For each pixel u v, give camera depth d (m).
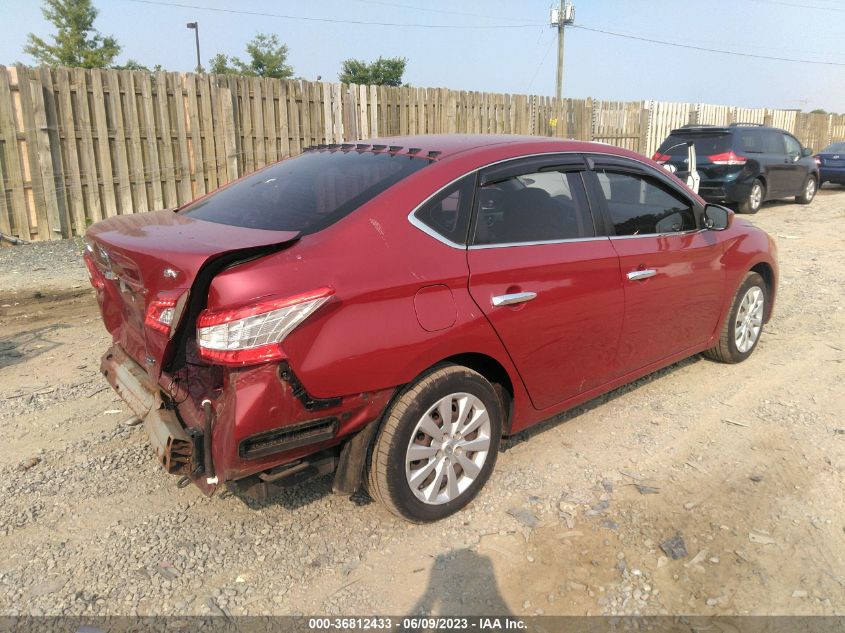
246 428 2.61
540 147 3.76
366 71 42.97
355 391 2.82
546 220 3.63
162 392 3.05
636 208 4.18
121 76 9.80
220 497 3.48
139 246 2.92
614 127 18.84
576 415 4.48
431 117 13.88
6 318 6.34
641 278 4.05
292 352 2.63
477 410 3.34
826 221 13.23
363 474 3.15
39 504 3.37
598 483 3.66
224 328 2.56
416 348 2.95
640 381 5.08
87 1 39.78
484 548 3.12
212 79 10.67
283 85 11.54
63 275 7.92
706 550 3.11
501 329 3.29
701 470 3.79
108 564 2.96
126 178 10.12
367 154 3.72
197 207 3.76
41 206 9.52
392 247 2.99
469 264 3.19
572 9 32.38
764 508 3.43
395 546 3.13
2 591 2.78
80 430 4.14
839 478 3.71
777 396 4.80
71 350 5.51
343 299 2.74
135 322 3.20
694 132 14.27
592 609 2.76
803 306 7.10
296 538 3.17
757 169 13.96
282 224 3.07
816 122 28.05
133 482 3.59
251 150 11.38
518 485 3.63
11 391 4.67
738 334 5.30
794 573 2.96
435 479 3.23
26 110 9.12
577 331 3.71
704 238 4.65
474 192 3.35
